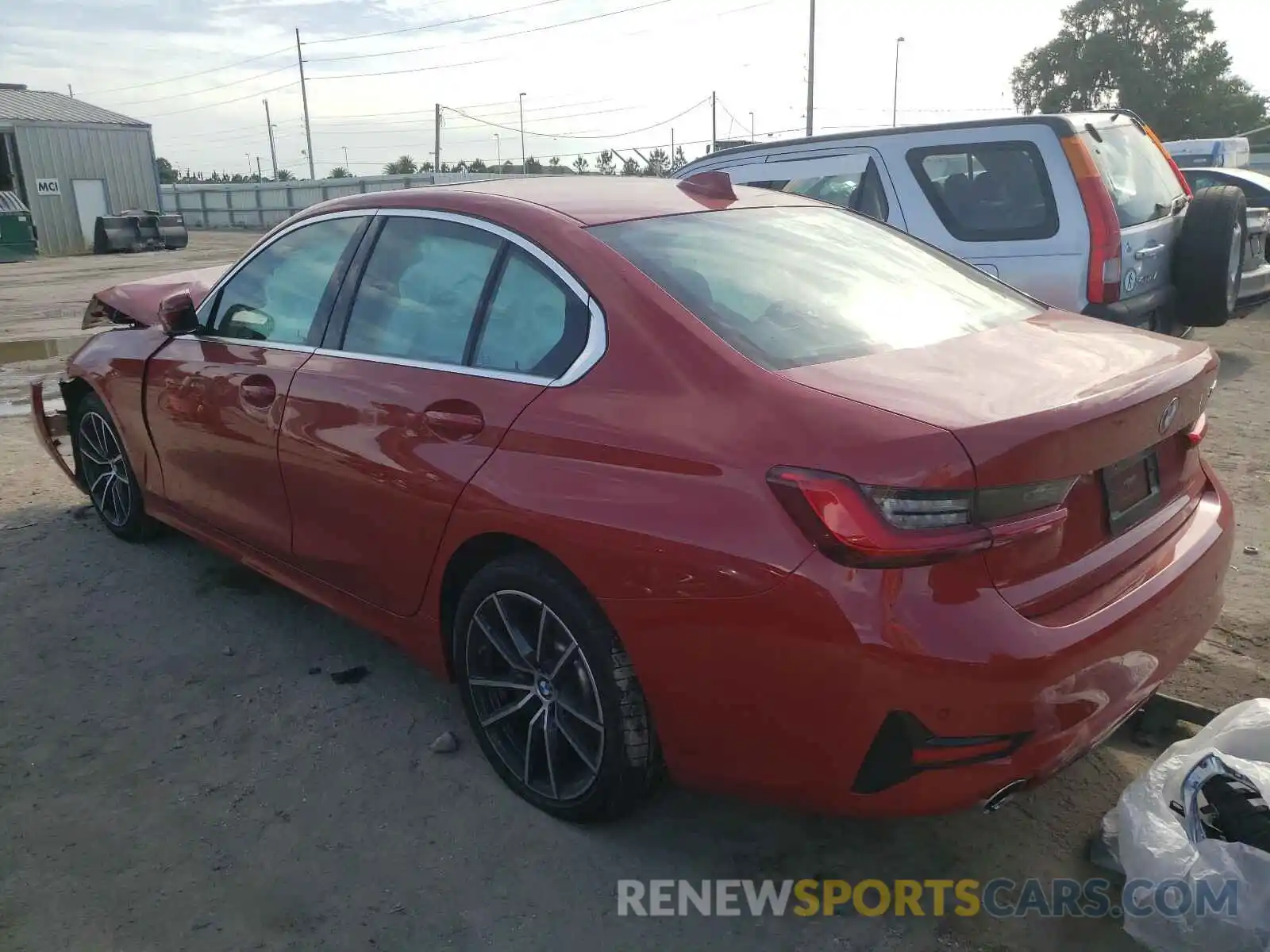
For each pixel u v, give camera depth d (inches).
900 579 81.0
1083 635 86.1
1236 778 91.4
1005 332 111.6
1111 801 114.3
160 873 105.0
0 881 103.9
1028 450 82.3
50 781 120.9
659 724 97.6
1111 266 231.8
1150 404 92.5
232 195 1999.3
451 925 97.8
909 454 80.7
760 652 86.7
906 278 122.2
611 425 97.4
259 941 95.8
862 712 82.9
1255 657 143.1
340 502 127.2
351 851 108.3
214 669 147.1
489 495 105.3
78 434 196.5
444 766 123.6
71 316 575.2
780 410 88.4
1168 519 103.5
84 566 183.0
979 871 104.3
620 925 97.6
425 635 123.0
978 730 82.3
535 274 111.3
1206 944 88.3
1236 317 316.5
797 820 112.9
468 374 113.2
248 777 121.5
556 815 112.7
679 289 103.2
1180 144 709.3
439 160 2471.7
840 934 96.3
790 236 125.2
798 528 84.1
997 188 245.0
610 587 95.4
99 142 1332.4
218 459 150.6
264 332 145.3
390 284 127.7
